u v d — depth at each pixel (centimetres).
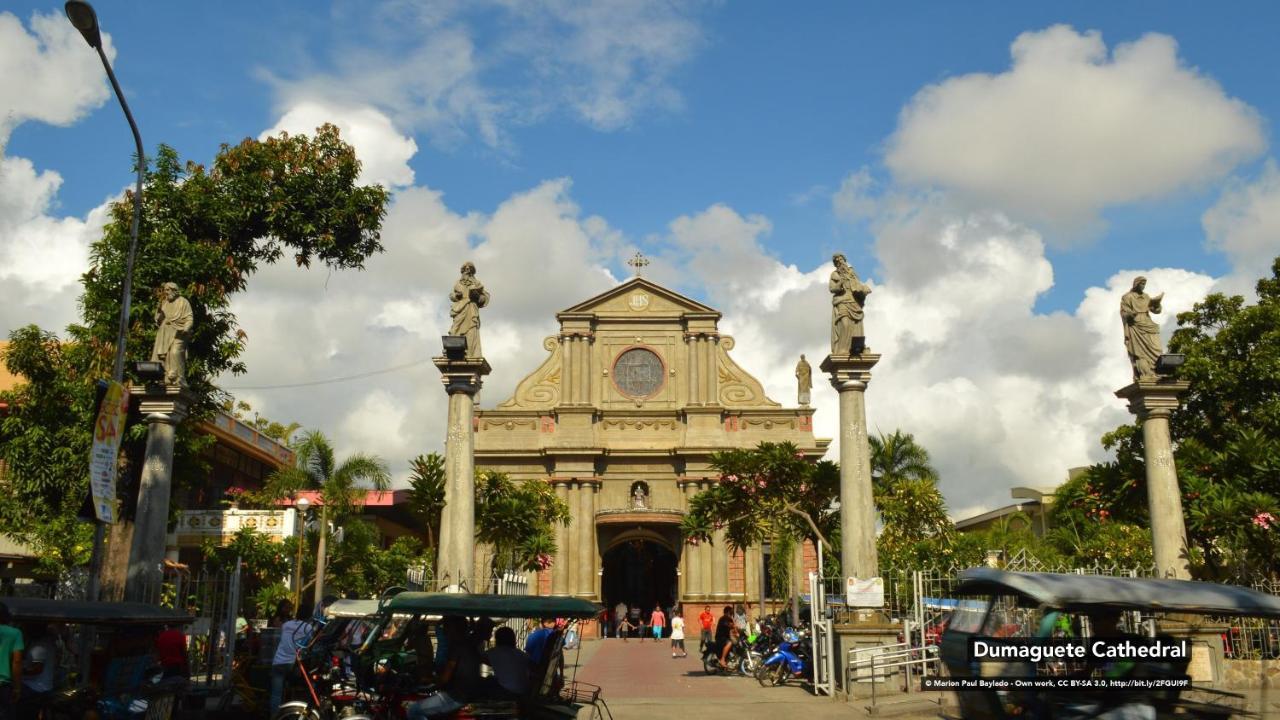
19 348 2150
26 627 1096
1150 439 1859
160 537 1562
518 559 3331
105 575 1930
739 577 4625
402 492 4338
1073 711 853
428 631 1459
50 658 1106
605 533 4812
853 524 1864
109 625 1267
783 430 4862
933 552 2802
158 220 2131
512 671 1138
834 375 1942
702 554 4659
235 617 1789
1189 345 2866
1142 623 972
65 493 2147
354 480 3441
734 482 2825
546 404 4928
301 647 1375
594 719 1561
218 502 3600
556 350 5003
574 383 4909
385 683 1254
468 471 1955
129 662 1207
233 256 2178
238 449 3806
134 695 1163
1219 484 1992
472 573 1928
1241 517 1819
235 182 2189
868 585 1812
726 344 5019
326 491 3366
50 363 2173
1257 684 1027
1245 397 2719
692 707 1711
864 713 1588
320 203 2247
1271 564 1870
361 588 3431
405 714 1170
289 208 2200
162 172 2152
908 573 2117
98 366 2033
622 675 2534
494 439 4869
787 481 2795
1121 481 2091
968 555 2858
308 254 2292
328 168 2250
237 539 2928
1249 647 1430
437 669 1267
